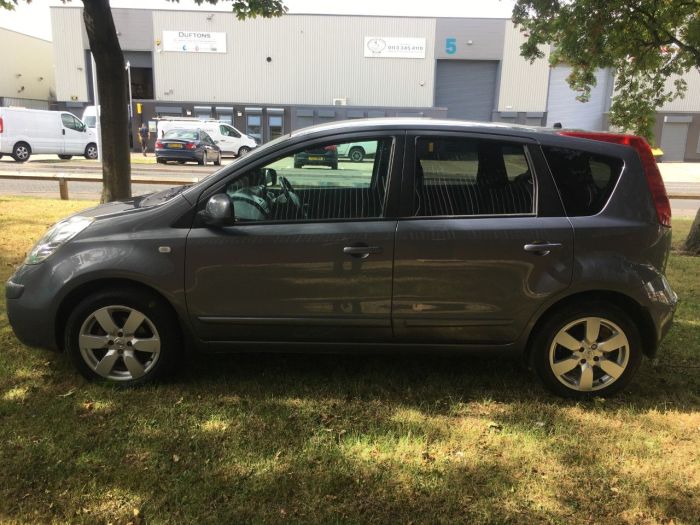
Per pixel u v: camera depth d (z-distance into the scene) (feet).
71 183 50.96
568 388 11.74
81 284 11.36
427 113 127.44
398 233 11.11
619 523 8.29
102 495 8.54
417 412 11.19
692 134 125.18
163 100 127.54
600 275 11.05
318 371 12.92
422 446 10.02
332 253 11.16
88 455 9.49
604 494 8.89
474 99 131.44
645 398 11.96
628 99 29.27
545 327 11.55
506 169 11.37
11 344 13.82
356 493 8.77
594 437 10.44
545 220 11.18
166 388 11.86
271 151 11.45
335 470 9.29
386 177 11.33
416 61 127.03
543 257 11.10
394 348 11.76
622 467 9.58
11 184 49.06
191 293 11.37
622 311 11.41
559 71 128.77
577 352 11.62
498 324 11.43
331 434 10.32
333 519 8.20
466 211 11.27
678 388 12.48
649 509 8.57
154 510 8.27
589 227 11.12
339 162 11.37
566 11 25.23
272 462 9.45
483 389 12.25
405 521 8.20
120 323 11.75
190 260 11.25
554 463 9.64
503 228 11.10
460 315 11.35
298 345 11.76
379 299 11.30
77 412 10.82
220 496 8.60
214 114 126.62
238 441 10.02
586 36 25.76
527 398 11.87
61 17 124.77
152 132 115.24
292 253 11.19
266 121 127.54
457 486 8.99
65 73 127.34
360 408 11.30
